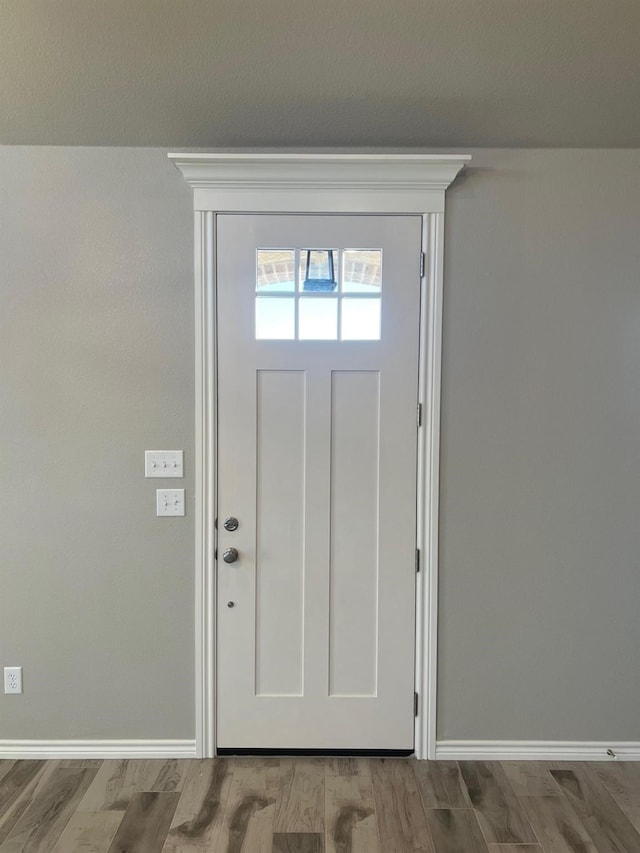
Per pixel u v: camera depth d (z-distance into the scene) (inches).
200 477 89.0
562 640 90.9
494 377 88.7
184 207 87.0
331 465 89.6
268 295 87.9
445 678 90.8
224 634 90.4
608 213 87.4
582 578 90.5
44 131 83.6
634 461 89.7
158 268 87.4
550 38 70.5
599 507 90.0
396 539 90.0
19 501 89.0
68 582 89.8
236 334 88.1
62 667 90.4
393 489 89.7
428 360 88.3
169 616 90.2
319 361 88.6
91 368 88.2
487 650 90.7
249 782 84.8
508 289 87.9
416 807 79.8
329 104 79.6
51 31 69.9
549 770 88.4
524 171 87.0
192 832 75.0
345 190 86.7
